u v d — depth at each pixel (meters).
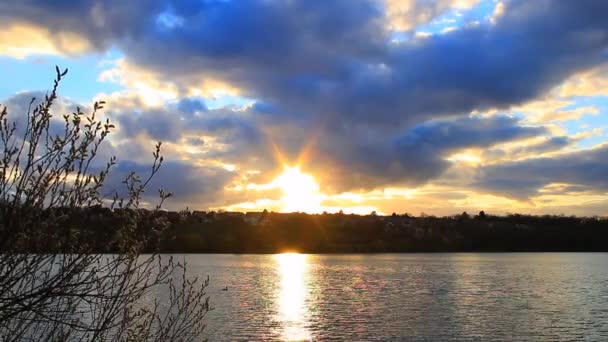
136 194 4.93
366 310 78.44
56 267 4.11
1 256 3.84
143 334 5.29
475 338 56.66
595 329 62.06
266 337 56.47
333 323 66.25
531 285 118.44
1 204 3.95
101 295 4.23
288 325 64.38
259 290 106.00
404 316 72.25
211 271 154.25
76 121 4.46
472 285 118.75
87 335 4.43
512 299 91.94
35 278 4.00
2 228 3.88
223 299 89.69
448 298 93.62
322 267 185.12
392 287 114.38
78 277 4.16
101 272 4.35
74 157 4.35
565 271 165.62
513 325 64.62
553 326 63.94
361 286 117.00
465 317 71.12
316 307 81.56
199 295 6.29
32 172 4.15
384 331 60.75
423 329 61.94
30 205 3.99
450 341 55.09
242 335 57.31
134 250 4.58
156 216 5.19
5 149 4.08
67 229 4.24
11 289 3.85
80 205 4.35
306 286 116.38
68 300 4.20
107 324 4.33
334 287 114.69
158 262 5.12
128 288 4.57
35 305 3.96
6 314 3.82
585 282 126.62
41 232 4.07
